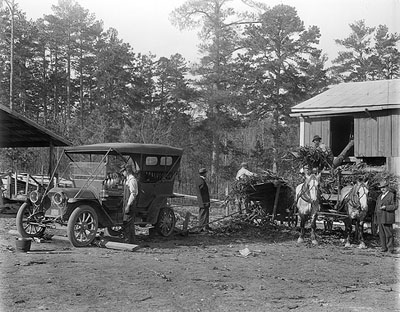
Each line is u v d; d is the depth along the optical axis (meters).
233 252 14.43
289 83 35.84
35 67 44.03
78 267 11.24
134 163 15.45
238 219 18.88
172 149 16.48
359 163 18.94
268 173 19.08
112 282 10.01
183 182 38.09
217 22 35.69
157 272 11.03
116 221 15.00
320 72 36.97
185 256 13.36
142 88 43.25
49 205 14.40
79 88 44.75
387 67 38.97
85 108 44.66
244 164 19.47
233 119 38.62
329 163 18.44
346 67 40.00
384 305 9.00
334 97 24.66
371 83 26.44
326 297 9.54
